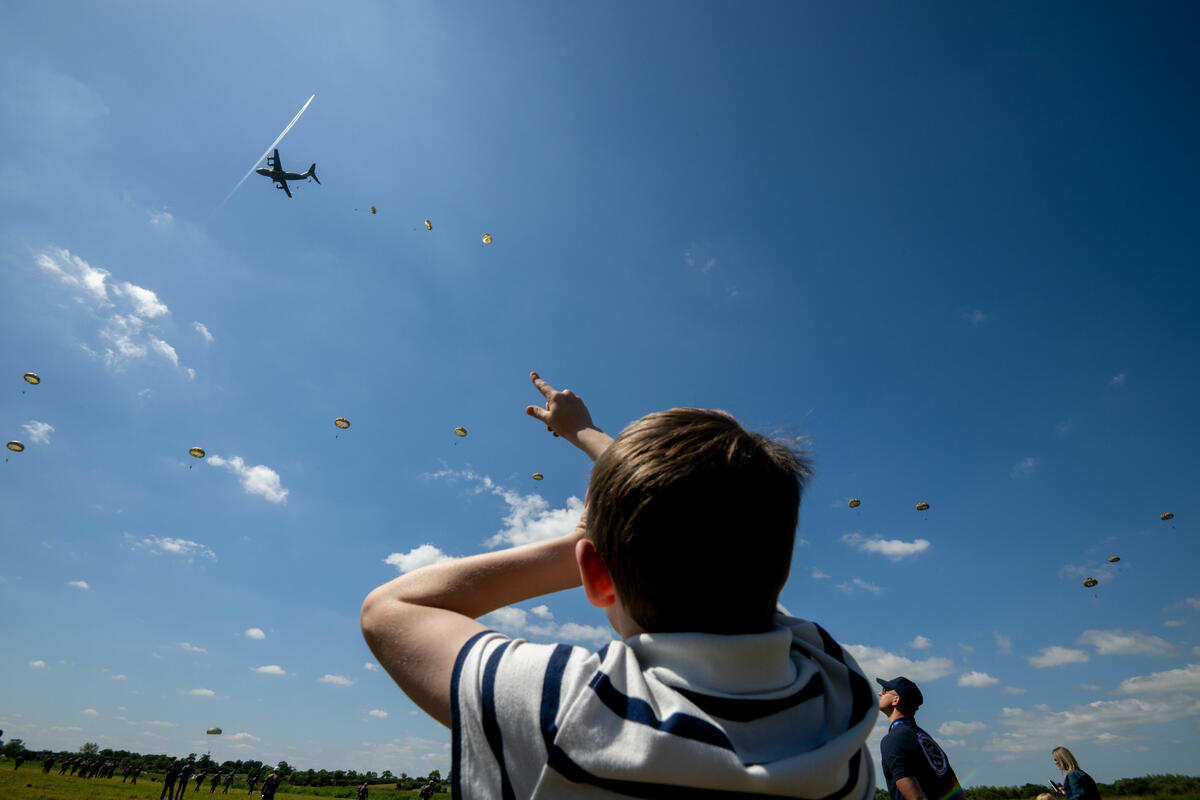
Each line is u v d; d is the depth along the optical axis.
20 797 30.09
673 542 0.84
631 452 0.91
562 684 0.78
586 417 1.31
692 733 0.70
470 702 0.79
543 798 0.71
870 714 0.90
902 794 4.11
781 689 0.83
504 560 1.05
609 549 0.90
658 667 0.81
